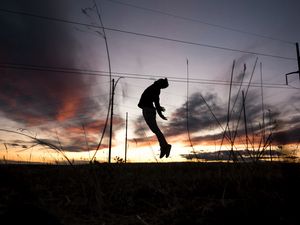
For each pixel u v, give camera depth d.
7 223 1.53
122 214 2.19
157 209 2.32
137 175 4.02
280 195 2.17
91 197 2.42
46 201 2.41
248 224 1.83
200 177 3.53
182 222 1.91
